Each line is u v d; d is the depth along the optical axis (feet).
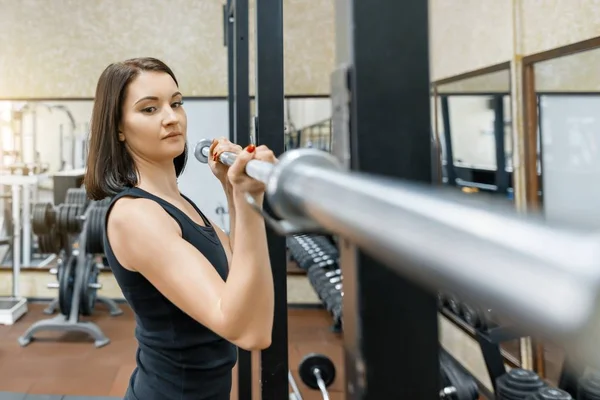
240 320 2.92
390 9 1.46
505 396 6.57
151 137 4.01
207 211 16.89
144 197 3.73
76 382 11.34
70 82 16.94
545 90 10.05
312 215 1.16
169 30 16.87
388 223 0.77
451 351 12.30
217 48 16.94
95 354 13.00
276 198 1.31
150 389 4.01
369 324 1.44
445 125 13.44
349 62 1.48
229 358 4.25
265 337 3.00
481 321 7.24
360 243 0.92
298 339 14.17
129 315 16.20
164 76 4.13
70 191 15.92
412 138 1.47
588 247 0.44
